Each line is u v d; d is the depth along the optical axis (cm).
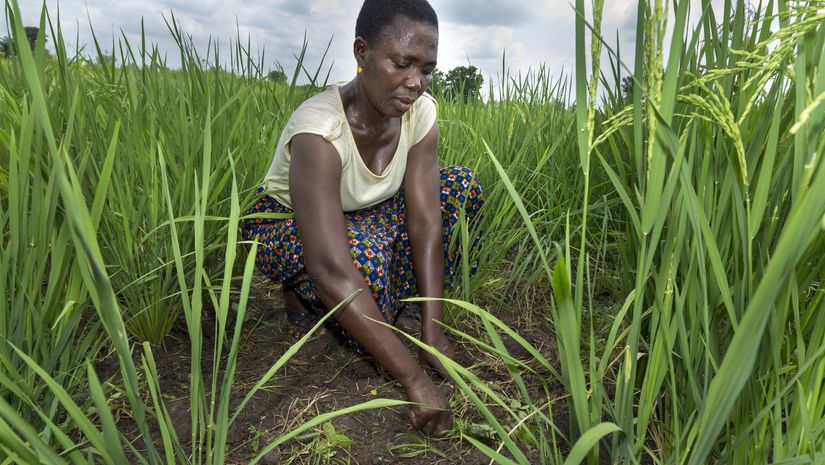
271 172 198
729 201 122
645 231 105
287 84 279
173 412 173
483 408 115
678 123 131
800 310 123
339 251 167
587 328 225
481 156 293
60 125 183
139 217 184
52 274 124
